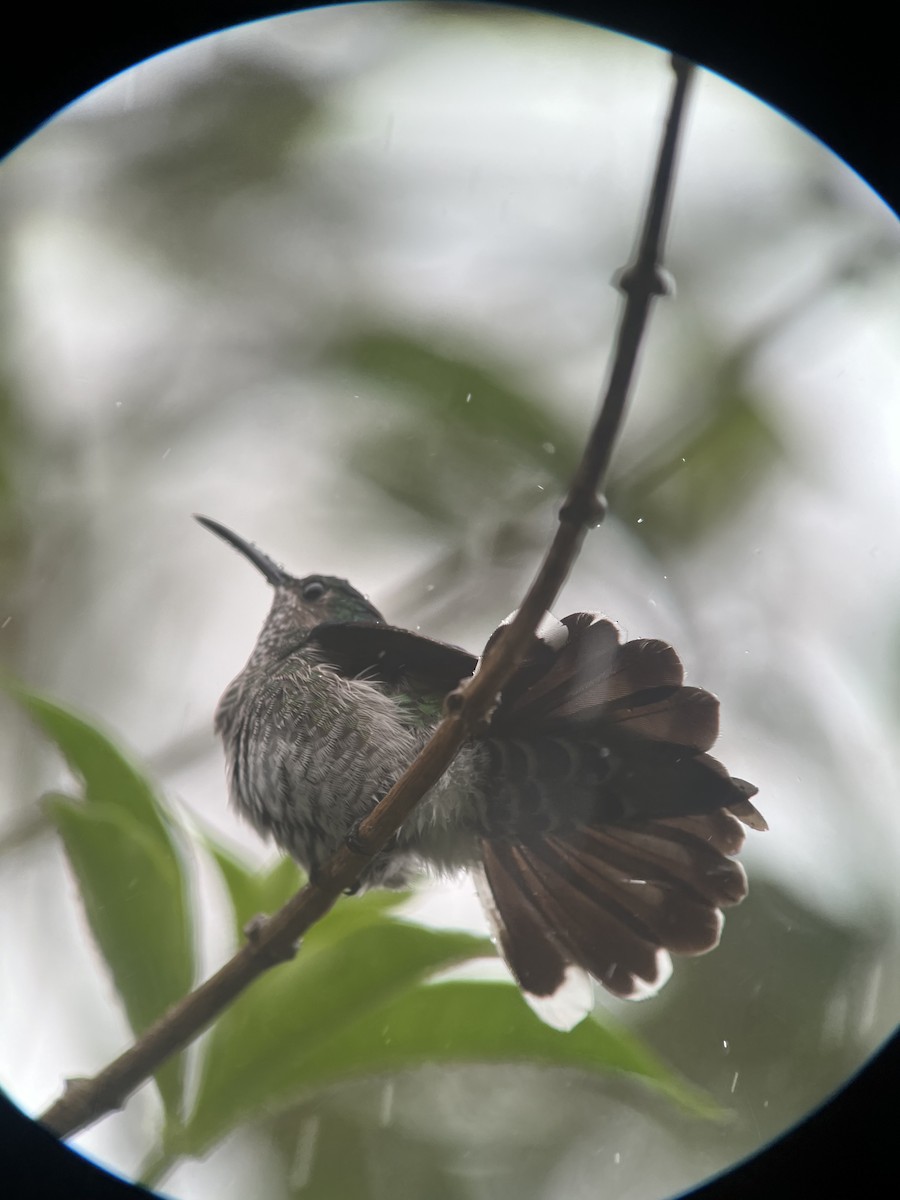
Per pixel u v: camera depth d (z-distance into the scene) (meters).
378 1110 3.14
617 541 3.13
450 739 3.06
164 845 3.06
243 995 3.05
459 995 3.05
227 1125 3.04
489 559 3.14
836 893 3.11
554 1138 3.14
